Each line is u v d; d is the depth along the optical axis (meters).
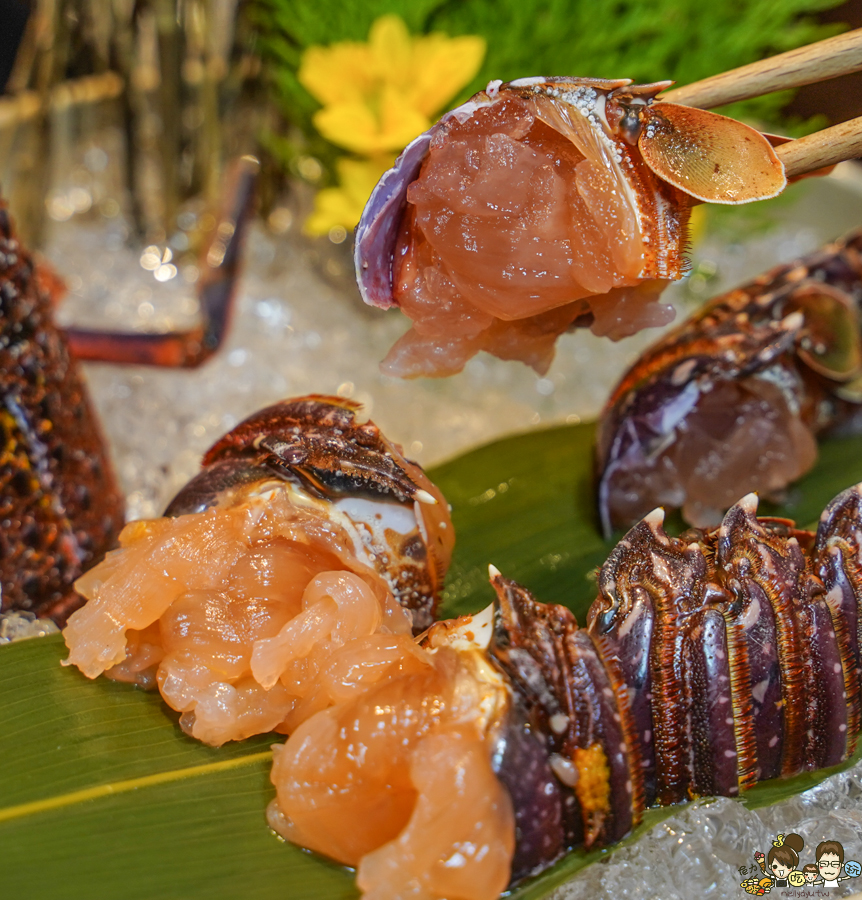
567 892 0.30
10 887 0.29
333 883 0.29
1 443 0.35
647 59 0.51
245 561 0.32
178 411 0.47
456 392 0.51
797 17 0.62
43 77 0.52
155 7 0.51
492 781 0.28
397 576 0.33
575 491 0.42
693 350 0.39
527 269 0.31
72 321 0.52
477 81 0.49
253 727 0.31
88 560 0.37
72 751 0.31
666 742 0.30
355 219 0.47
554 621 0.30
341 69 0.46
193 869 0.29
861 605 0.32
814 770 0.32
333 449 0.33
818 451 0.44
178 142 0.55
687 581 0.31
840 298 0.40
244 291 0.52
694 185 0.30
